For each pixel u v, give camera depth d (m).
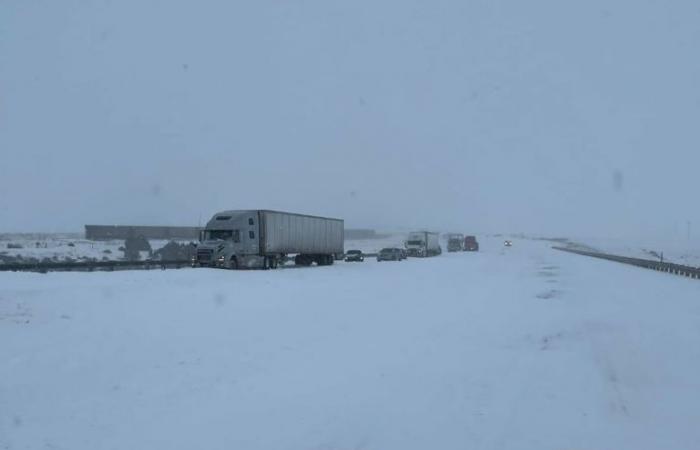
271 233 47.81
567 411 9.62
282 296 25.88
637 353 14.30
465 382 11.40
